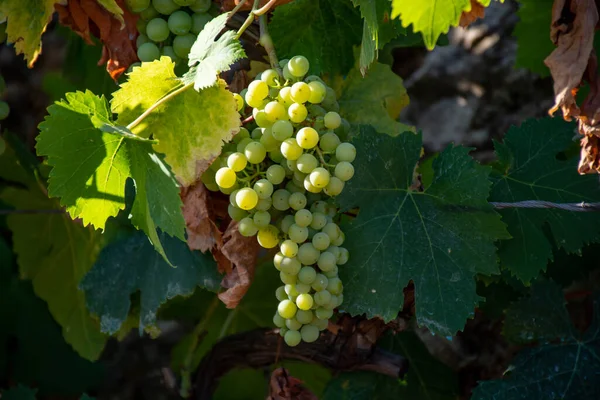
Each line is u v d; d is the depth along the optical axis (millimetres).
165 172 893
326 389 1103
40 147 893
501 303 1160
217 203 975
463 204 958
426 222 962
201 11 989
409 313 1029
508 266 1007
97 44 1165
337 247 922
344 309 952
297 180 901
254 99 893
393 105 1077
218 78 905
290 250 894
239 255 944
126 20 996
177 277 1060
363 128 963
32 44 996
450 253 954
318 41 1029
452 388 1193
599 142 946
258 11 910
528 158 1039
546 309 1070
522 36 1185
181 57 997
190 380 1204
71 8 992
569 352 1056
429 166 1148
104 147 911
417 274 952
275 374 1021
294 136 897
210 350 1192
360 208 956
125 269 1104
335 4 1008
